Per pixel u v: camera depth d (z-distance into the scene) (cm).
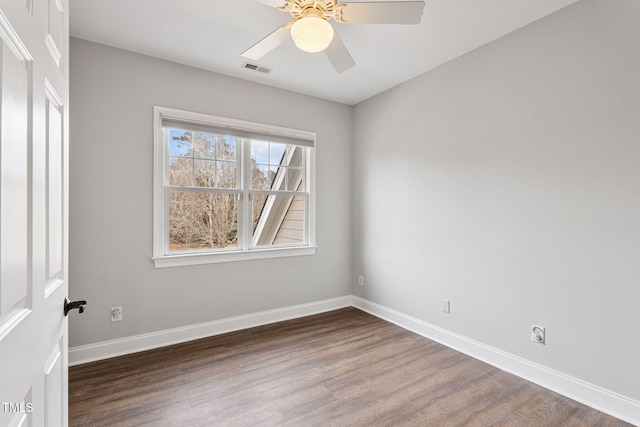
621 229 182
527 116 224
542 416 184
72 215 238
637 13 176
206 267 295
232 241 319
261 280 326
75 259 240
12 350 60
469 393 206
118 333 256
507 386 214
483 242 252
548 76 213
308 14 164
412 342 285
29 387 70
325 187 370
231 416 182
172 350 264
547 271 214
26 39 67
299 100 349
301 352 263
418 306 307
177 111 277
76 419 178
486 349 249
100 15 213
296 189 360
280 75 305
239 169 320
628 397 179
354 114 388
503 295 239
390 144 338
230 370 233
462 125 267
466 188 265
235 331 307
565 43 204
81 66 241
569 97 203
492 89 245
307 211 362
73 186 238
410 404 194
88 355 244
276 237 359
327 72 298
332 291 377
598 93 190
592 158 193
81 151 241
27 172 69
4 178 57
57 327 94
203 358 251
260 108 323
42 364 79
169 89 275
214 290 299
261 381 218
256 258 322
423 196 302
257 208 338
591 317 194
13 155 61
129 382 215
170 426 173
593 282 193
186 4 203
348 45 252
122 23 222
